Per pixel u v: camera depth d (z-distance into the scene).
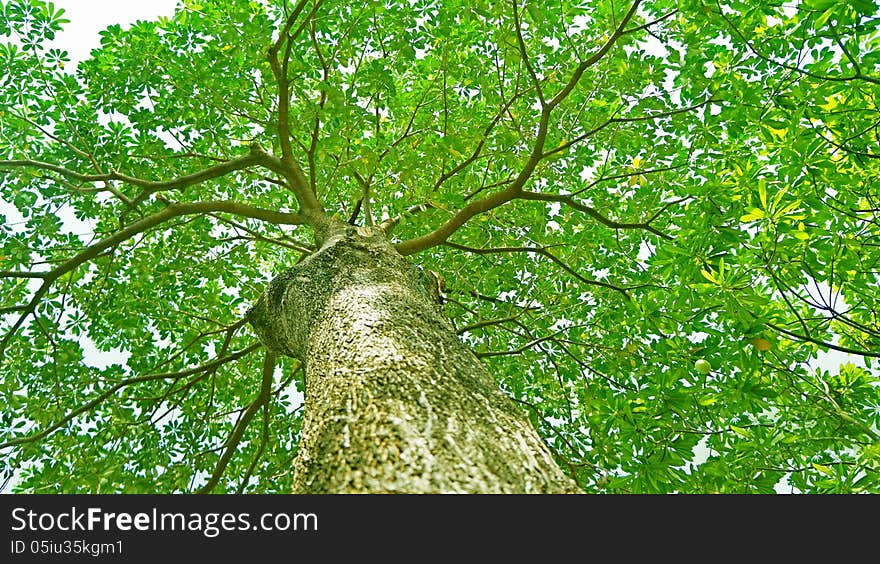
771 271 3.25
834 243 3.50
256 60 3.61
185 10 4.68
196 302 6.38
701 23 3.49
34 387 5.28
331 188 5.68
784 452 3.95
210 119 5.05
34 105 4.68
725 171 3.88
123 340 6.18
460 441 1.60
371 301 2.63
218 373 6.47
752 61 3.88
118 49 4.52
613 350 5.54
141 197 4.54
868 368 4.08
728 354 4.00
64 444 5.32
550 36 4.11
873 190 3.70
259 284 6.71
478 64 4.89
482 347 6.20
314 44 4.01
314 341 2.59
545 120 4.07
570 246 5.90
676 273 3.51
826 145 3.54
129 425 5.43
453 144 4.25
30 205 4.26
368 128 3.97
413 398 1.78
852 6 2.56
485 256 6.37
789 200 3.21
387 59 4.46
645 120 4.35
